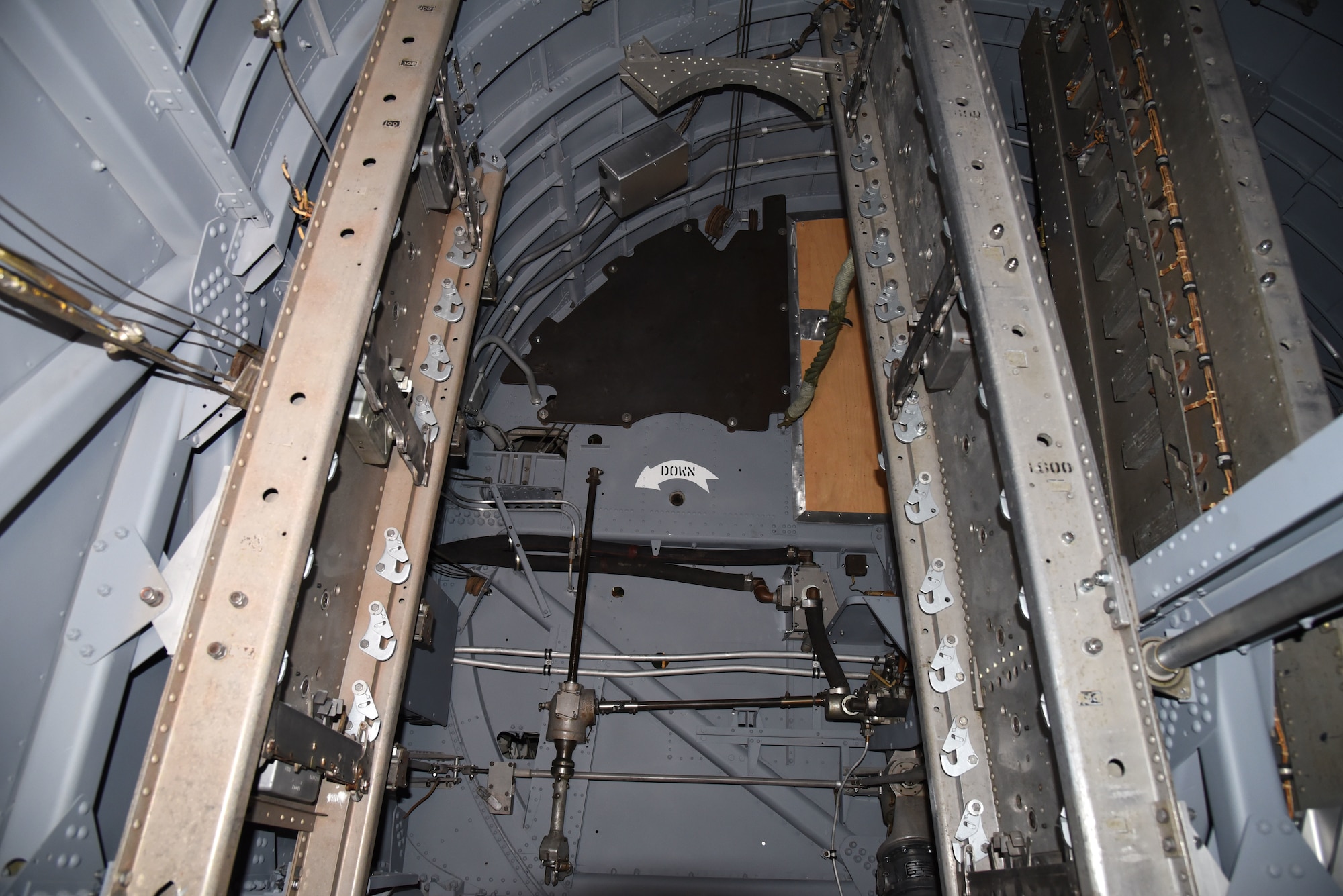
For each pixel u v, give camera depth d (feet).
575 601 17.04
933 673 9.93
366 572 10.38
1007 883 7.91
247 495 7.16
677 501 17.48
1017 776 8.66
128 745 8.68
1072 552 7.25
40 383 7.17
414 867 15.56
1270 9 13.12
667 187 16.58
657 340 18.76
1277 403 9.03
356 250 8.46
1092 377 12.48
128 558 7.89
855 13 14.94
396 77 9.80
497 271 15.92
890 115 13.04
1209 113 10.46
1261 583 7.45
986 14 15.55
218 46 8.95
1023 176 17.31
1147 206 11.40
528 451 18.67
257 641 6.61
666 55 15.31
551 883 14.88
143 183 8.20
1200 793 8.04
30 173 7.17
